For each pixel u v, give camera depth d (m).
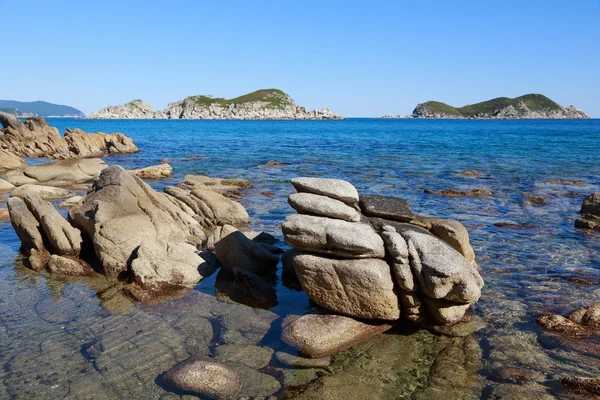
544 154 49.84
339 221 10.80
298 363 8.83
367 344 9.62
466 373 8.59
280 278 13.34
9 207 15.08
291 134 101.94
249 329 10.09
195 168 38.56
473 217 20.53
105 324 10.28
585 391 7.85
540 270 13.84
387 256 10.30
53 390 7.92
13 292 12.06
